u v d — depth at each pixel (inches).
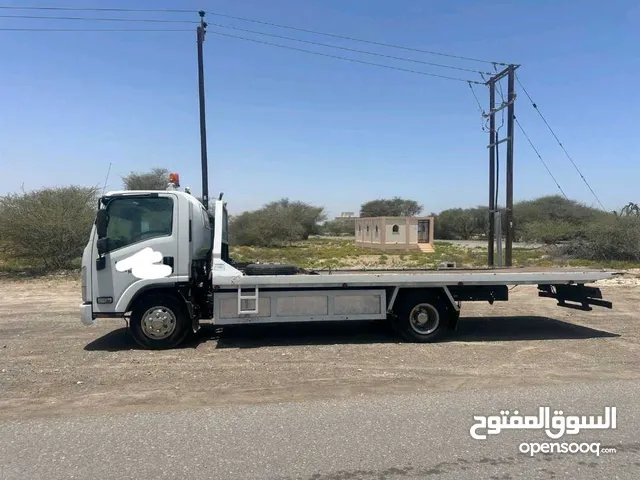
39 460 177.8
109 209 343.9
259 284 354.0
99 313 341.4
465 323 451.2
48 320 474.6
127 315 361.7
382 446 187.9
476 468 171.8
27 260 964.6
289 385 265.6
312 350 345.4
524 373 287.6
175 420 214.7
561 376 281.1
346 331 410.9
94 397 247.8
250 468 171.2
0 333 410.6
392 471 169.5
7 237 908.0
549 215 2384.4
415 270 456.8
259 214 2169.0
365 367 301.0
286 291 360.5
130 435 198.8
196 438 195.5
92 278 341.4
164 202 347.6
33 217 894.4
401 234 1930.4
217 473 167.9
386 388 260.1
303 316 360.8
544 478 165.2
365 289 366.3
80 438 196.2
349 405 232.8
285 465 173.3
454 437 196.5
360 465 173.5
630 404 233.5
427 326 372.5
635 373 287.3
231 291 357.1
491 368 298.4
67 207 930.1
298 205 2886.3
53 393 254.2
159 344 348.8
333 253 1656.0
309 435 197.8
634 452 184.7
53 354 336.8
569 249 1241.4
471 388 259.0
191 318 352.8
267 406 232.4
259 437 195.9
